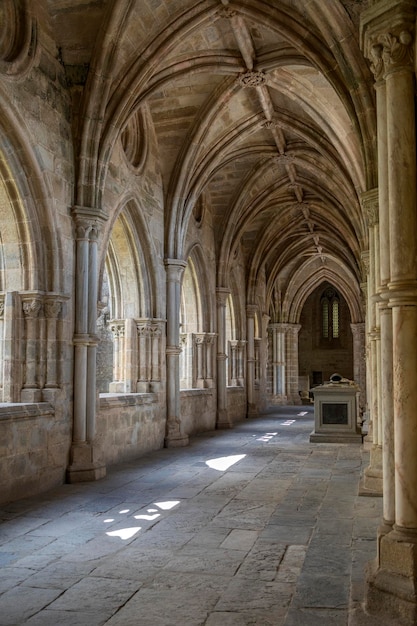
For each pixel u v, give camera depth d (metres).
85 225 11.88
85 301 11.79
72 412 11.54
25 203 10.61
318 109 14.71
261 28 13.02
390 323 5.07
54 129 11.29
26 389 10.77
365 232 16.03
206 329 21.92
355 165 14.70
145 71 12.34
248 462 13.68
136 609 5.10
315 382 48.56
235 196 22.08
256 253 28.30
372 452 10.11
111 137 12.28
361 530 7.50
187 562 6.37
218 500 9.52
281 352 38.72
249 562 6.36
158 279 16.38
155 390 16.03
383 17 5.11
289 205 26.42
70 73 11.87
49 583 5.73
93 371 11.91
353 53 9.76
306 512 8.66
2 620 4.87
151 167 16.14
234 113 16.80
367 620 4.50
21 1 10.33
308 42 11.37
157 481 11.26
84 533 7.56
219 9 12.03
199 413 20.72
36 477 10.26
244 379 28.08
